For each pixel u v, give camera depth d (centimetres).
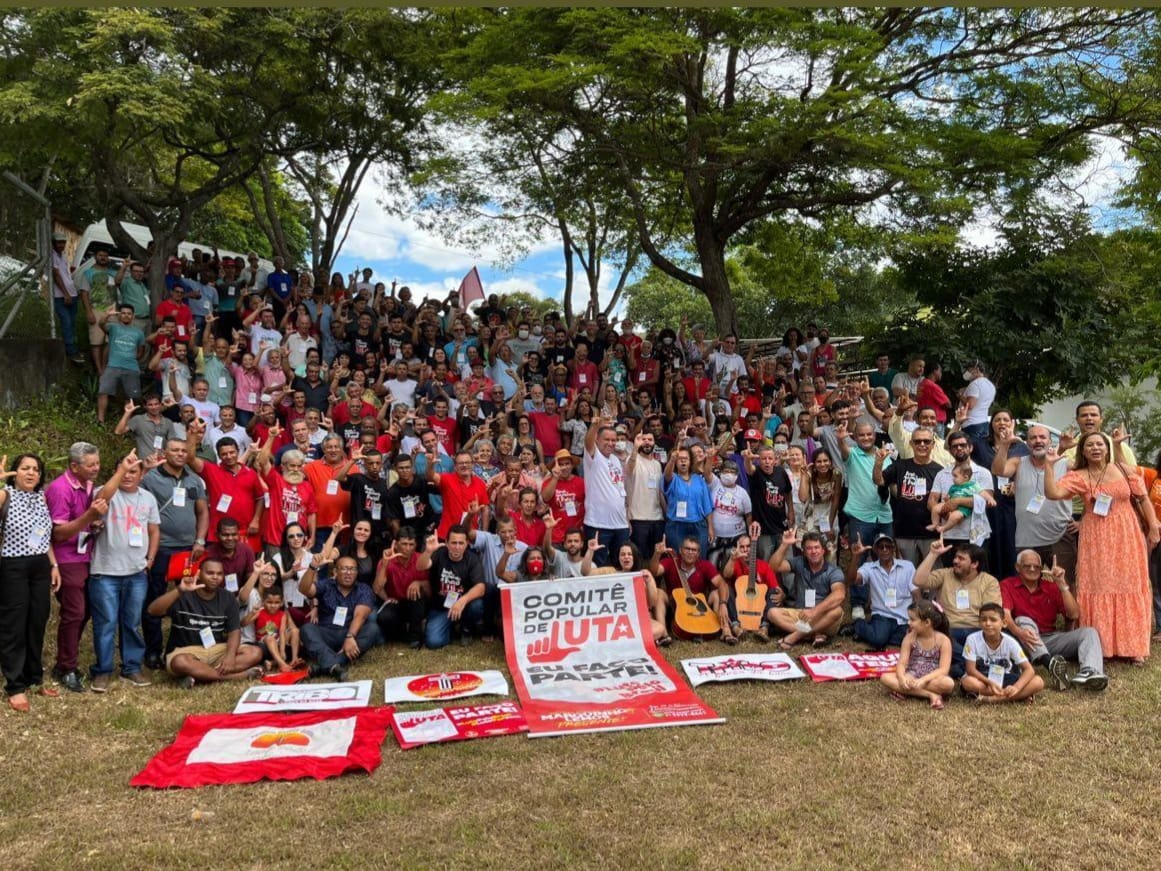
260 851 543
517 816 587
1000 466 973
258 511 990
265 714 741
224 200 2922
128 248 1641
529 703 786
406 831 568
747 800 608
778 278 2392
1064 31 1670
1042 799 607
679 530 1064
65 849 545
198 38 1490
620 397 1455
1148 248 2028
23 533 751
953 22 1691
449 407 1356
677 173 1914
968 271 1966
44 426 1297
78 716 740
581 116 1638
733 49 1653
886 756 674
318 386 1342
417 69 1852
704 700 802
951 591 884
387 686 822
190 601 831
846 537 1087
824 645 949
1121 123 1722
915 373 1509
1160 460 979
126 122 1352
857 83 1562
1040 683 782
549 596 912
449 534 950
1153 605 962
